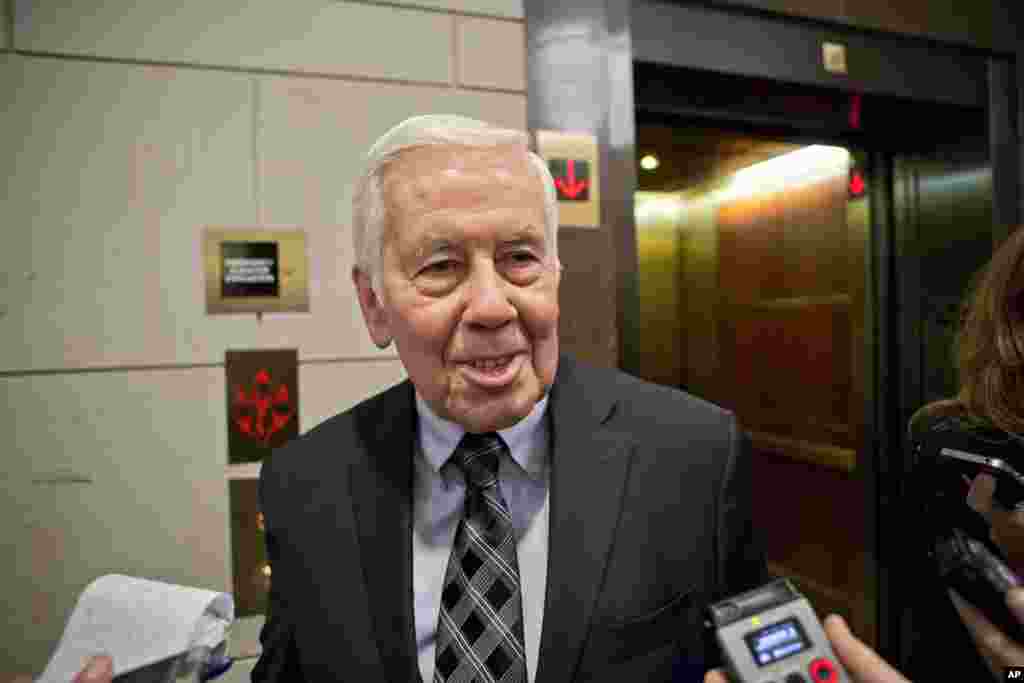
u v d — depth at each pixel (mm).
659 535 694
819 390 2309
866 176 2105
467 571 684
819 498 2346
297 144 1235
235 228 1202
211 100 1189
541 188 659
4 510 1093
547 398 777
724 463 744
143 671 789
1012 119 1896
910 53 1791
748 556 739
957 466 780
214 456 1194
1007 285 864
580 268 1387
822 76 1692
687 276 2811
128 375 1150
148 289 1160
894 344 2107
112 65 1141
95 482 1134
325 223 1251
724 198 2617
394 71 1287
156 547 1164
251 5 1210
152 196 1161
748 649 542
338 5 1257
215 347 1195
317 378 1248
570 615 645
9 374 1094
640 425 761
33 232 1105
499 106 1356
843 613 2244
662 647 664
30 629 1104
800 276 2346
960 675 865
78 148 1125
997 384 834
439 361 636
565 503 693
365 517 736
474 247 610
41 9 1105
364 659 670
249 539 1206
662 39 1527
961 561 712
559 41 1401
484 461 721
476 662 648
